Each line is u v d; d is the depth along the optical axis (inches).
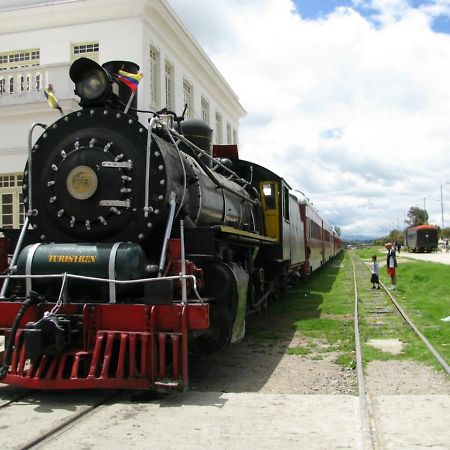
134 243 241.8
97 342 220.5
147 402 217.5
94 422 192.1
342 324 435.2
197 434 179.2
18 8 711.7
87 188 250.5
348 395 229.1
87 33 696.4
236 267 306.5
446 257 1878.7
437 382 255.3
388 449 164.9
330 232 1609.3
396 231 5022.1
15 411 207.6
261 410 205.0
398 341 363.3
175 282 236.4
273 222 482.0
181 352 220.4
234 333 282.8
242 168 484.7
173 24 760.3
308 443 170.4
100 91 264.4
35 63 723.4
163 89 751.1
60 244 245.3
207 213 311.3
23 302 228.8
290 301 595.5
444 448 165.3
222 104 1138.0
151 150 250.4
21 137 603.2
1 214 624.1
